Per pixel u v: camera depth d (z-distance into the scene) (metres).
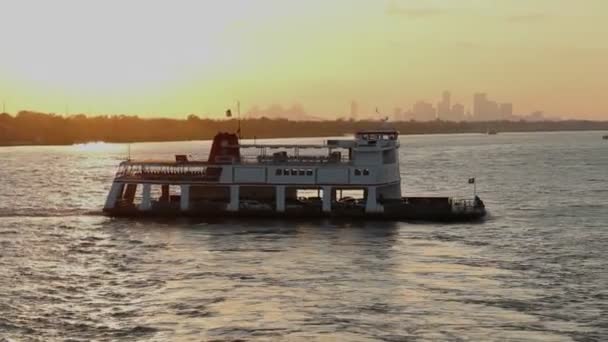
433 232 114.56
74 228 120.00
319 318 69.56
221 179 130.50
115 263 92.62
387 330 66.25
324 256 96.06
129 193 140.50
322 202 128.75
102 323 68.62
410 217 126.69
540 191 183.50
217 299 75.75
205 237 110.88
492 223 124.06
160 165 131.88
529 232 114.50
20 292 78.62
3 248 102.38
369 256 95.88
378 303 74.00
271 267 89.62
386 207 127.19
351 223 123.62
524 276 84.56
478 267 89.19
